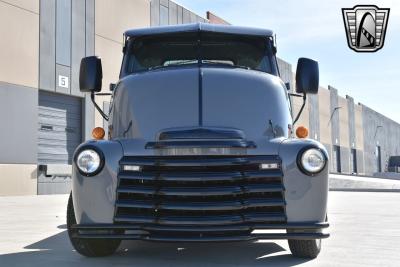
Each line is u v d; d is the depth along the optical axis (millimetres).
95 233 4430
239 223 4250
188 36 5914
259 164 4344
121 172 4395
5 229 7637
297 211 4320
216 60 5812
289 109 5215
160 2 28297
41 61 20203
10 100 18766
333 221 9016
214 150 4344
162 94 4965
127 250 5461
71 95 21906
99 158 4422
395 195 19766
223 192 4223
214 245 5773
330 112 64625
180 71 5207
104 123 23766
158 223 4273
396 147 102562
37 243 6152
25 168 19312
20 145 19141
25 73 19453
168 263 4734
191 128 4629
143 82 5152
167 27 5973
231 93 4953
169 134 4555
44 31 20359
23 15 19406
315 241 4836
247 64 5820
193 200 4262
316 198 4340
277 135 4766
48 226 8055
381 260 4992
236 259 4938
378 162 88812
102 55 23594
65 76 21422
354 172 75562
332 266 4648
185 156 4352
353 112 75000
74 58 21922
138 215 4328
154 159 4391
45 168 20109
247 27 6043
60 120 21469
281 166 4344
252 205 4270
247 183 4316
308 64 5605
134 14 25922
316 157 4367
